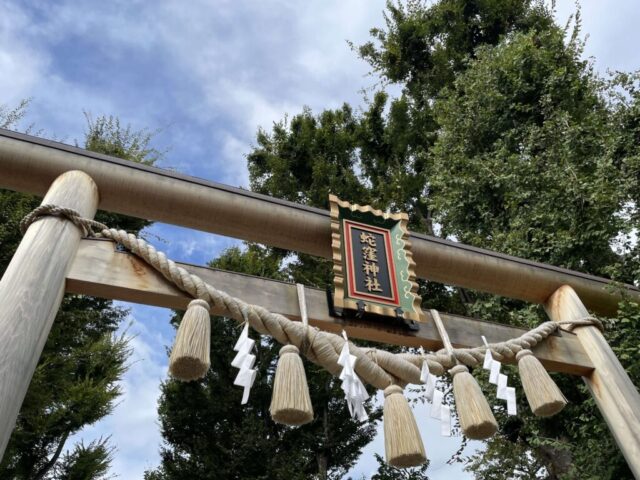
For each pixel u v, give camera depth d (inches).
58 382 314.5
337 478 402.3
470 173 292.0
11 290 92.2
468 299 311.6
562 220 222.7
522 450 237.3
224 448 368.5
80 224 110.3
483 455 239.1
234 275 118.9
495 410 228.2
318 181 410.0
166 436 398.9
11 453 317.1
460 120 317.1
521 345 127.3
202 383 406.9
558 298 156.6
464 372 108.5
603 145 223.6
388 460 92.2
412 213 403.2
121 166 129.3
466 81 330.0
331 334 107.1
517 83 298.2
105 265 107.7
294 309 117.8
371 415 411.5
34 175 122.6
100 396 341.4
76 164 125.1
